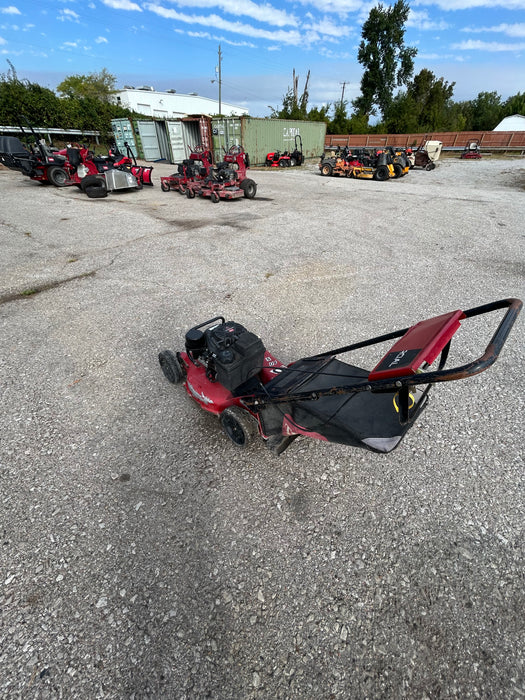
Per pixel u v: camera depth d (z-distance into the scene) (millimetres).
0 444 3367
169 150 27906
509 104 55969
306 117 45469
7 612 2201
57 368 4418
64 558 2488
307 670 1972
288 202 13547
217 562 2469
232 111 65062
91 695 1877
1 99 26266
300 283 6672
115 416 3709
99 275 6992
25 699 1850
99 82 54312
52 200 13297
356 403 2699
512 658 2004
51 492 2939
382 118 51844
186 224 10391
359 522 2717
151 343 4906
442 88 50188
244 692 1895
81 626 2145
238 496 2908
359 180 19828
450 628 2135
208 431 3525
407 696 1879
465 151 30141
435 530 2658
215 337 3061
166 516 2760
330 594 2299
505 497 2881
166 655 2027
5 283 6621
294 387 3037
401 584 2348
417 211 12102
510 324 1912
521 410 3727
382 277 6926
